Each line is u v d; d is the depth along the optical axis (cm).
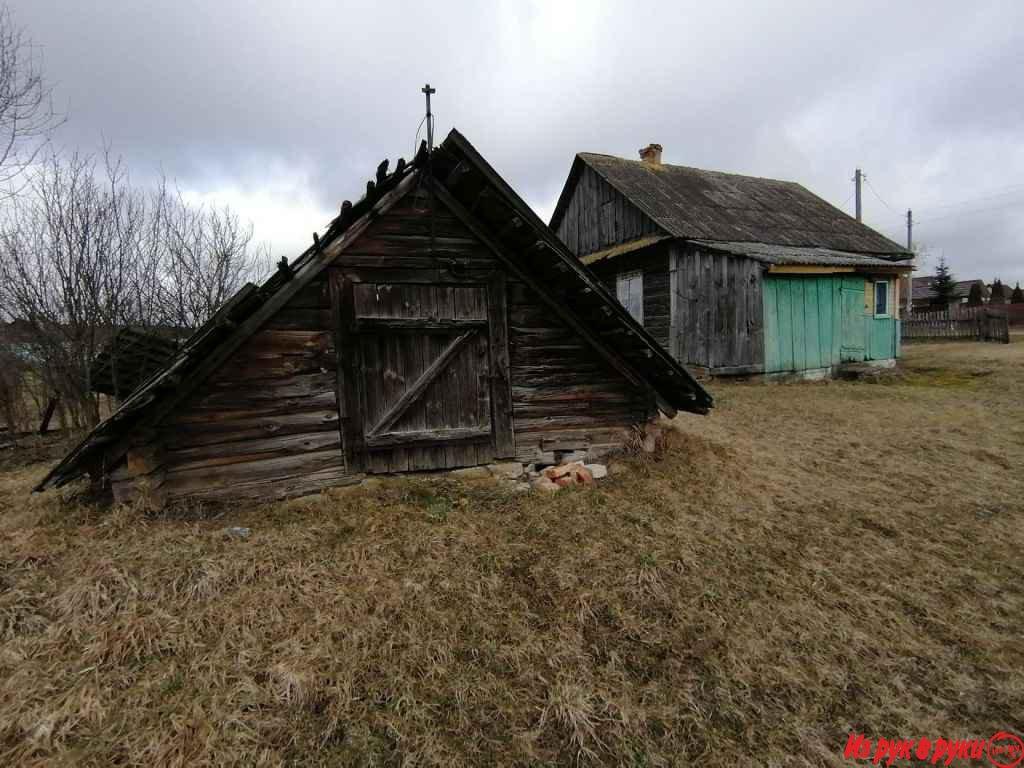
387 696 261
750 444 691
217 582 323
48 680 254
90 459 388
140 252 806
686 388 531
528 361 506
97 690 250
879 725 262
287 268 399
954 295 3772
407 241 453
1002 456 643
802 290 1193
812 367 1211
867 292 1295
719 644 310
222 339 406
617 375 547
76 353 691
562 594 342
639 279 1395
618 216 1489
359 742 235
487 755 235
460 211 461
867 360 1298
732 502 497
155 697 248
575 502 466
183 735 230
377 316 448
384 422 457
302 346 432
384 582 338
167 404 395
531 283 493
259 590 320
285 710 248
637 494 490
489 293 484
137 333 727
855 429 774
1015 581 387
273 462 429
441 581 344
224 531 379
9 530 383
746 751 245
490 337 487
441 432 472
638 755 239
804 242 1405
